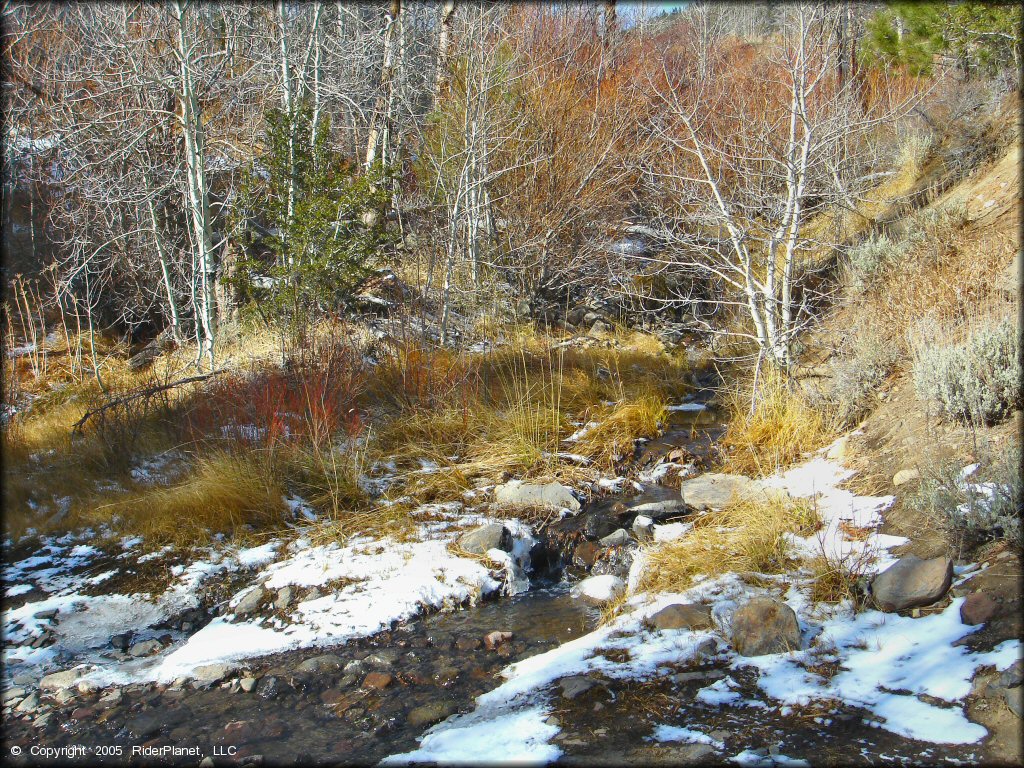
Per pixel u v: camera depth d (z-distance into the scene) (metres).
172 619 4.71
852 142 10.48
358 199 9.45
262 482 6.07
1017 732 2.72
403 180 13.38
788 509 5.20
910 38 11.34
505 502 6.23
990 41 10.91
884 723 2.95
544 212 13.18
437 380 8.28
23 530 5.67
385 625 4.51
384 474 6.75
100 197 10.70
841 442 6.15
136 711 3.71
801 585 4.18
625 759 2.88
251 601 4.77
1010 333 5.26
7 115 11.89
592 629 4.40
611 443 7.54
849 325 8.11
